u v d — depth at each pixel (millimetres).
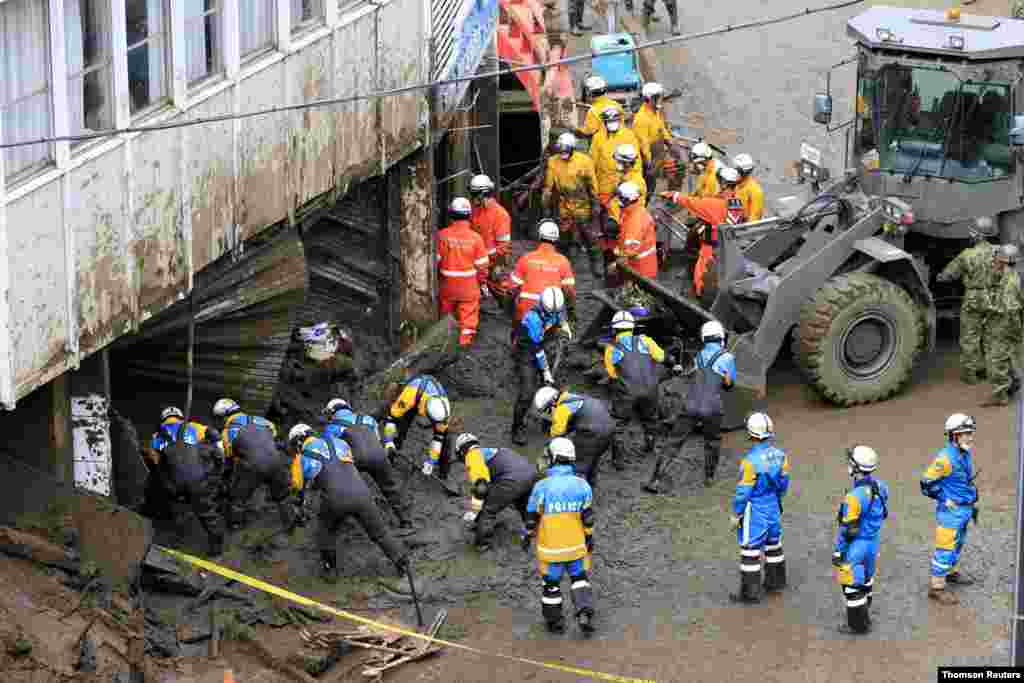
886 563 19922
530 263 24344
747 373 23516
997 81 23281
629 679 17891
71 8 17469
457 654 18547
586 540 18797
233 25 19969
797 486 21734
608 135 28391
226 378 21891
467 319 25688
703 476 22406
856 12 40188
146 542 18891
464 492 22031
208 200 20062
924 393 24141
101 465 19719
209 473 20125
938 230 24297
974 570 19609
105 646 17219
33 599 17312
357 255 25000
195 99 19531
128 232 18625
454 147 28719
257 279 21625
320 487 19375
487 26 27344
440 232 25422
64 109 17375
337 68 22328
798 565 20047
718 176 26703
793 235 25094
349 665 18359
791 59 37812
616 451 22516
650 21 39969
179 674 17797
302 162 21906
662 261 28312
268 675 18062
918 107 23922
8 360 16828
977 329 23516
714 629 18828
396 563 19281
